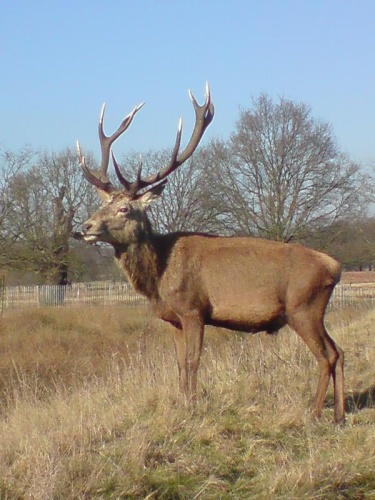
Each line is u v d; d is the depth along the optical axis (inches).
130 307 1026.1
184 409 285.1
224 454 249.1
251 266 316.8
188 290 322.7
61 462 227.8
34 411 310.0
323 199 1389.0
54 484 214.1
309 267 308.8
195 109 363.3
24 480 219.6
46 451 235.0
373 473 236.1
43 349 639.1
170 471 234.4
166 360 383.2
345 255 1378.0
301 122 1402.6
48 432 267.9
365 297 1065.5
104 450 246.2
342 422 287.0
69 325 819.4
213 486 229.0
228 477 236.7
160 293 328.5
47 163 1592.0
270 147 1403.8
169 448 250.2
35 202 1568.7
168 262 327.3
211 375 340.8
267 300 313.9
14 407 366.6
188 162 1429.6
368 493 228.2
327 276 309.1
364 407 311.1
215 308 322.3
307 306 307.4
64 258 1535.4
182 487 226.1
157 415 279.6
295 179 1397.6
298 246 318.7
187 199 1421.0
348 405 314.7
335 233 1375.5
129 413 288.0
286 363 358.9
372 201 1390.3
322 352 303.4
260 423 275.9
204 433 263.0
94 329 788.6
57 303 1251.8
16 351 630.5
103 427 270.4
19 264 1488.7
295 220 1389.0
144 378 336.8
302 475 229.8
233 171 1419.8
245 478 235.1
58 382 478.6
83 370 538.3
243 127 1412.4
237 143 1413.6
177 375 338.3
